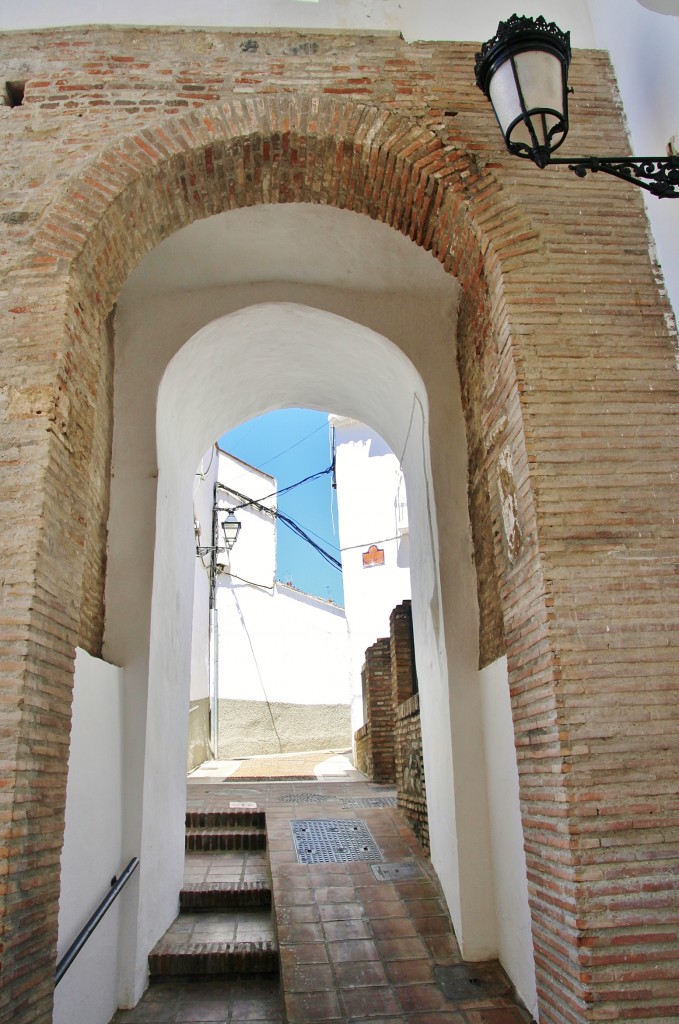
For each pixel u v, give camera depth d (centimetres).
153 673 490
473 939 448
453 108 433
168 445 569
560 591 330
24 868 284
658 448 357
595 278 391
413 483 620
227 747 1445
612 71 458
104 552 495
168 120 421
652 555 338
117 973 425
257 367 646
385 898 514
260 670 1530
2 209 392
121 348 548
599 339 377
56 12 454
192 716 1261
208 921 525
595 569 334
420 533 592
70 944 348
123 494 514
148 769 471
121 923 435
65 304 364
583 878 294
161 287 559
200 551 1303
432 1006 396
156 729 496
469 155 420
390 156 423
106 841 416
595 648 322
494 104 327
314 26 454
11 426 336
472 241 420
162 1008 422
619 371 371
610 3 460
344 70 443
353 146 426
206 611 1423
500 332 395
